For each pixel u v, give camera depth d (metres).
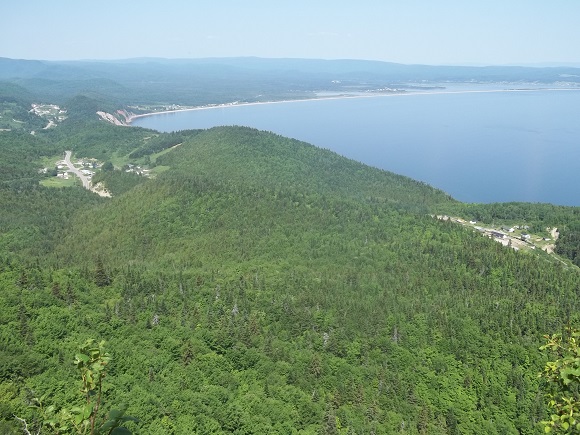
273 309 137.50
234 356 109.12
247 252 193.25
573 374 24.19
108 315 113.56
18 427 60.62
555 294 169.12
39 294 113.19
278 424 88.81
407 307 148.50
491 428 110.44
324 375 114.62
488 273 183.25
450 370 126.19
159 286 140.88
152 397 84.06
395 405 111.12
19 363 82.62
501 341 133.50
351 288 162.62
